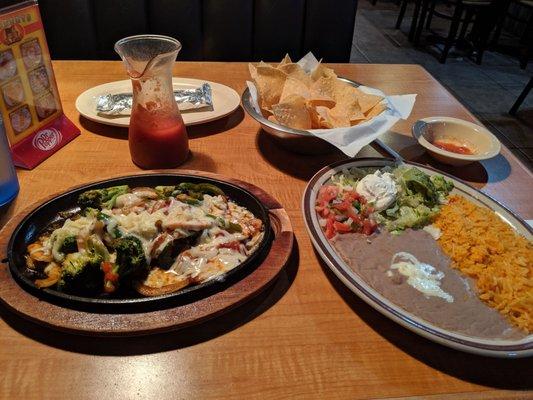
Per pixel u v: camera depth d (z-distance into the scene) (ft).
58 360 1.99
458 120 3.78
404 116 3.40
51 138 3.40
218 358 2.04
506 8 12.51
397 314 2.08
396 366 2.05
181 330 2.14
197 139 3.69
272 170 3.37
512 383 2.01
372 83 4.79
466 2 11.80
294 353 2.08
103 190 2.69
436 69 12.28
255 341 2.13
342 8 5.99
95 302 2.06
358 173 3.13
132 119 3.10
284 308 2.30
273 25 6.00
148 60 2.96
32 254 2.33
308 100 3.47
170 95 3.06
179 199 2.67
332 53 6.31
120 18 5.72
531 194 3.27
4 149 2.77
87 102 3.97
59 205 2.63
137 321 2.03
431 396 1.93
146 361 2.01
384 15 16.71
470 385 1.99
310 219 2.62
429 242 2.65
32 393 1.86
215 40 6.05
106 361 1.99
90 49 5.85
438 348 2.14
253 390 1.92
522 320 2.15
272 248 2.47
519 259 2.46
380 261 2.48
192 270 2.30
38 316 2.03
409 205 2.90
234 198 2.82
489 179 3.42
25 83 3.14
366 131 3.18
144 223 2.38
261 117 3.32
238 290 2.21
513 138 9.41
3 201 2.84
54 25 5.65
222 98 4.20
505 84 11.66
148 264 2.29
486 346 1.99
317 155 3.55
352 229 2.69
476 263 2.46
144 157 3.19
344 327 2.22
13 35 2.98
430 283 2.36
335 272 2.29
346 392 1.93
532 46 12.39
